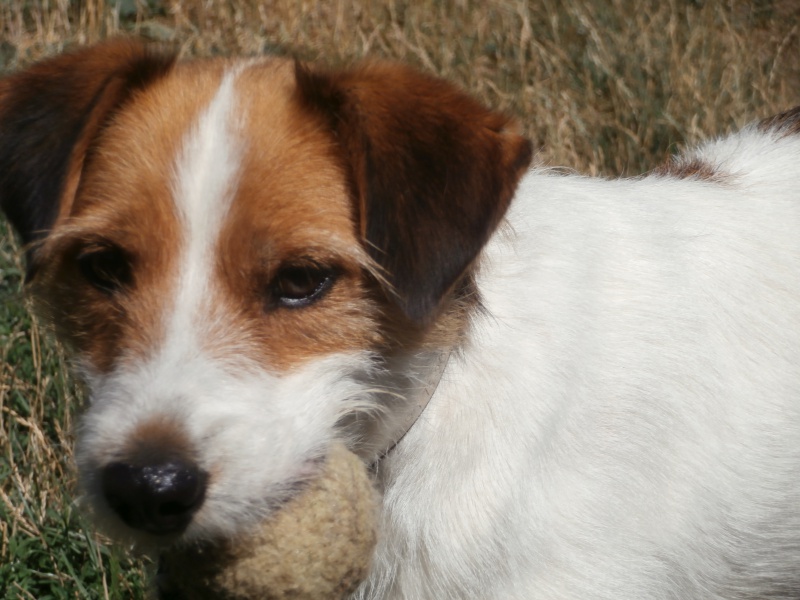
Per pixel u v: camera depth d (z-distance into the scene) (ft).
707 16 4.15
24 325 2.85
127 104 1.96
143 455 1.78
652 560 2.13
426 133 1.92
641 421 2.10
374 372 1.95
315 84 1.93
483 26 3.99
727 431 2.19
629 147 3.34
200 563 1.83
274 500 1.83
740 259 2.24
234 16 4.04
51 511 2.54
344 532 1.86
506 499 1.99
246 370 1.86
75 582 2.43
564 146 3.30
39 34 3.83
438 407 2.01
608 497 2.07
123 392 1.84
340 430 1.97
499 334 2.01
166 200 1.87
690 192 2.29
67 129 1.96
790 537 2.25
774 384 2.23
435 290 1.88
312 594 1.85
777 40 4.10
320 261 1.89
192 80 1.97
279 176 1.88
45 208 1.94
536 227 2.10
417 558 2.02
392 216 1.88
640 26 3.98
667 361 2.14
